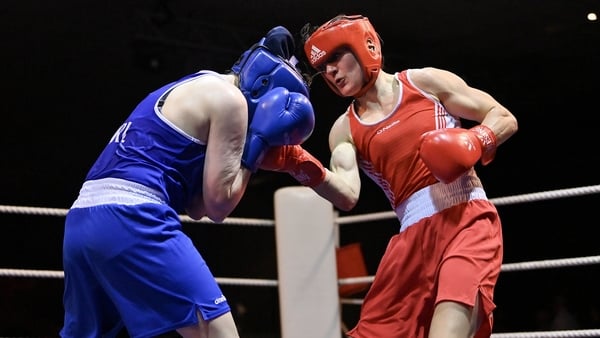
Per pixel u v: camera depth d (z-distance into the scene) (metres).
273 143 2.22
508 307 9.37
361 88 2.66
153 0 7.69
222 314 2.04
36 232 8.73
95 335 2.12
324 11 8.02
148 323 2.00
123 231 2.02
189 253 2.06
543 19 8.30
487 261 2.39
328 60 2.65
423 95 2.62
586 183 9.45
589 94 9.43
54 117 8.96
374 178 2.78
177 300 2.01
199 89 2.13
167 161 2.10
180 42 8.05
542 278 9.32
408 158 2.58
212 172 2.09
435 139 2.40
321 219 3.73
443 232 2.49
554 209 9.58
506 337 3.43
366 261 9.51
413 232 2.55
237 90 2.16
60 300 7.95
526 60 9.20
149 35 7.98
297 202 3.73
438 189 2.53
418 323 2.55
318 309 3.67
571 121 9.57
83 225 2.06
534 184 9.68
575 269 9.22
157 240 2.02
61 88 8.72
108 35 8.09
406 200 2.62
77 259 2.08
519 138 9.78
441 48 9.02
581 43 8.75
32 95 8.73
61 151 9.04
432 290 2.50
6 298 7.72
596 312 8.30
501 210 9.81
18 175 8.90
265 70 2.26
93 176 2.12
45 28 7.93
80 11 7.70
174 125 2.10
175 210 2.16
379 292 2.65
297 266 3.69
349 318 8.66
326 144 9.23
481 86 9.45
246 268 9.36
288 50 2.35
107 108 9.00
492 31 8.58
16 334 7.54
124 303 2.03
